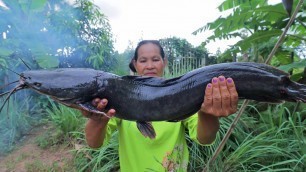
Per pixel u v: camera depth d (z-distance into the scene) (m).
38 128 1.49
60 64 2.08
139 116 0.51
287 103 1.06
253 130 1.02
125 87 0.51
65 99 0.50
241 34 1.33
